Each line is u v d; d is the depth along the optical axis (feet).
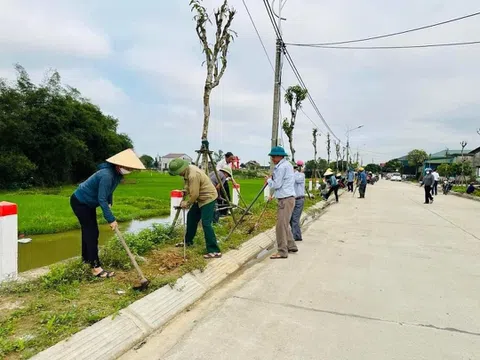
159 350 9.61
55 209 39.09
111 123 128.47
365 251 21.52
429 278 16.20
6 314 10.43
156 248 18.33
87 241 13.76
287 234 20.65
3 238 12.53
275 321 11.43
